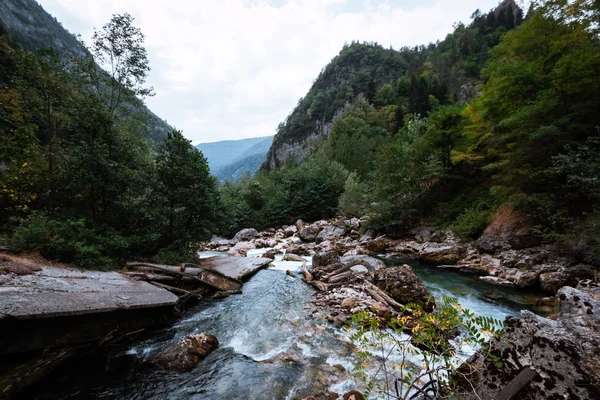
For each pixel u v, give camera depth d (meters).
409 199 20.44
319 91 122.56
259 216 34.00
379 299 8.04
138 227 11.16
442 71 71.25
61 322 5.09
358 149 47.09
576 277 8.95
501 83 14.34
